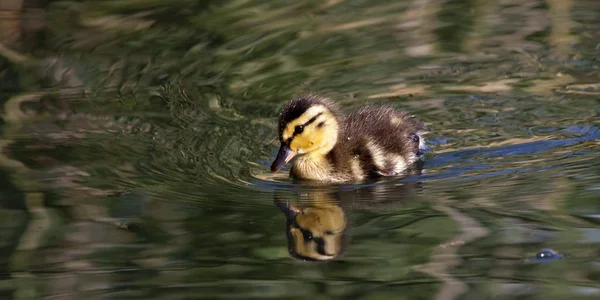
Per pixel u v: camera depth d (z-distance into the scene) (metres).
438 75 16.38
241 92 15.85
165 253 10.09
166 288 9.18
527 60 16.77
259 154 13.73
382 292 8.95
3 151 13.48
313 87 16.00
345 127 13.90
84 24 18.50
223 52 17.36
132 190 12.09
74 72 16.59
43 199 11.75
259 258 9.93
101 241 10.41
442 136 14.18
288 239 10.43
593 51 16.92
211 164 13.27
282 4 19.52
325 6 19.50
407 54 17.17
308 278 9.34
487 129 14.30
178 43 17.69
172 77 16.39
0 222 11.02
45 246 10.29
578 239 10.00
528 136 13.88
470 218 10.80
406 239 10.27
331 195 12.26
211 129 14.54
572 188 11.59
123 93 15.82
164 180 12.52
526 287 8.91
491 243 10.02
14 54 17.27
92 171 12.77
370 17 18.89
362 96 15.68
